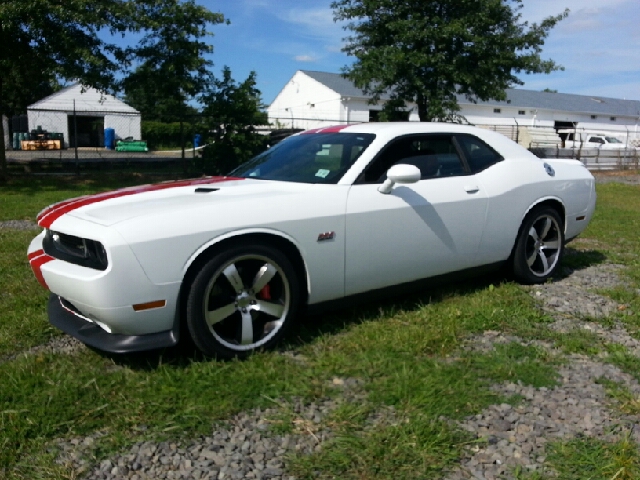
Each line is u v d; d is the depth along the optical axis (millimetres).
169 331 3164
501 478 2293
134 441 2525
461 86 18781
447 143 4469
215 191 3648
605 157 27578
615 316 4258
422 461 2379
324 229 3553
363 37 19125
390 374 3168
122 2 14664
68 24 13844
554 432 2633
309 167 4012
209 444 2520
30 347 3572
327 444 2498
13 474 2287
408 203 3941
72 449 2467
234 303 3330
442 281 4359
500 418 2742
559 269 5707
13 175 15492
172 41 15539
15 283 4785
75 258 3184
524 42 17953
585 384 3129
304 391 2953
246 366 3230
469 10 17594
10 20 12742
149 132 40750
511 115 39188
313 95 35938
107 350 3051
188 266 3104
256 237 3350
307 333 3756
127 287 2963
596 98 49281
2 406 2768
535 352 3529
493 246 4566
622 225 9164
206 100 16453
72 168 17797
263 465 2369
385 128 4207
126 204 3398
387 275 3922
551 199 5020
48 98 34688
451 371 3197
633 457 2418
